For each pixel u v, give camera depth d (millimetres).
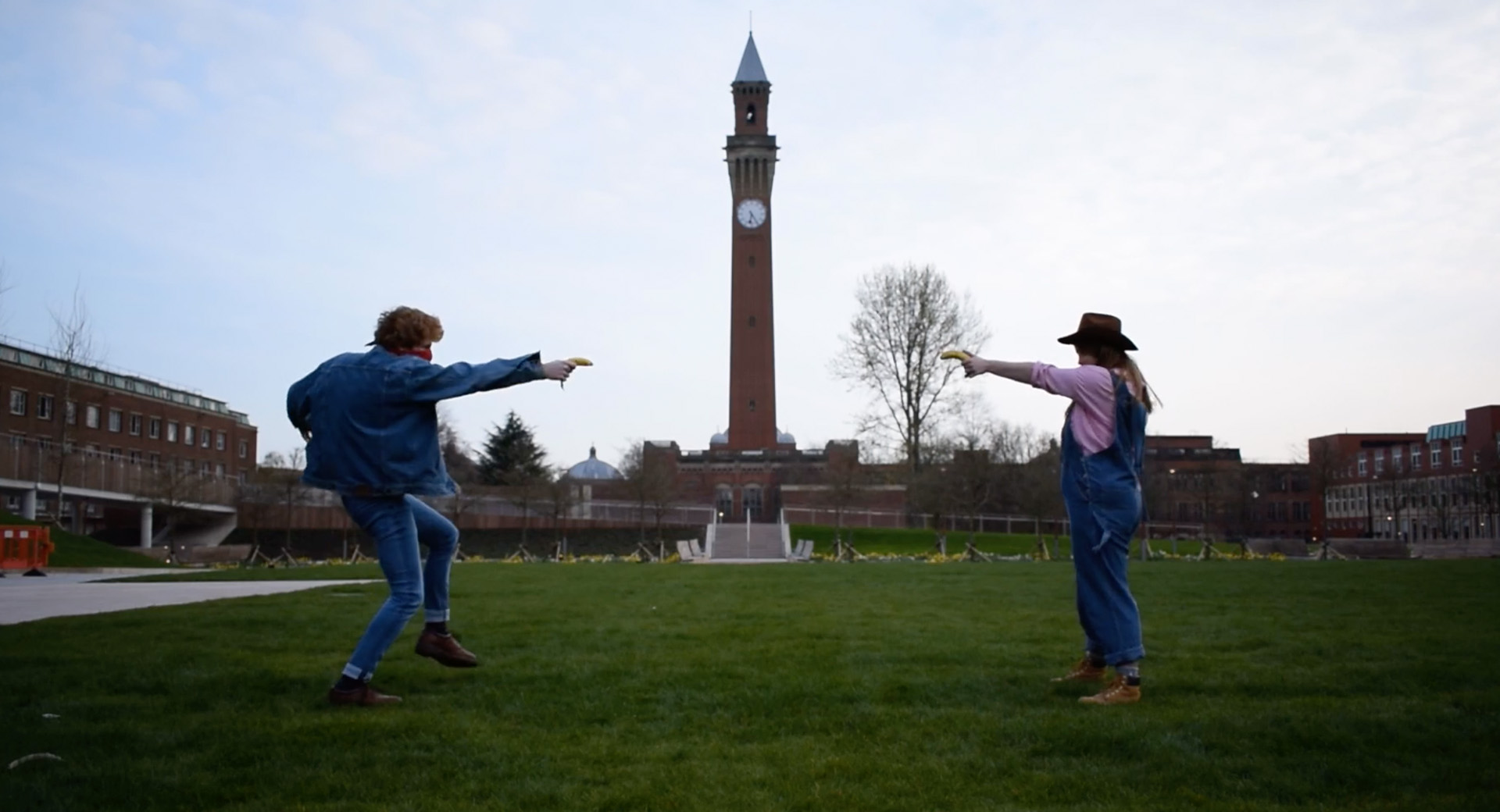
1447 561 29375
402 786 4914
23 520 35438
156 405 72188
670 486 77875
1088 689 7117
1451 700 6578
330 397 6770
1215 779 5004
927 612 12102
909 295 61062
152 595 16188
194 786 4863
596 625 10758
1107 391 7012
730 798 4719
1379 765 5199
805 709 6457
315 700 6750
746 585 17609
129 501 52312
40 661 8234
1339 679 7312
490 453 94875
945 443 67125
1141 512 7000
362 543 63844
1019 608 12641
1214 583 17125
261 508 62156
